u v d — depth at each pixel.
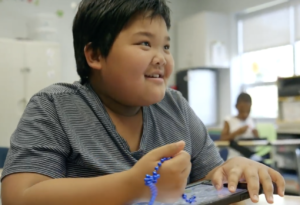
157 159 0.47
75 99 0.68
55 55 3.77
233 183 0.60
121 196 0.47
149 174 0.46
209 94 4.85
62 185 0.50
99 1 0.65
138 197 0.47
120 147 0.66
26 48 3.63
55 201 0.49
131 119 0.71
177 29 5.07
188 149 0.77
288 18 4.19
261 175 0.63
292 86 3.50
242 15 4.77
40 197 0.49
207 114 4.82
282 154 3.43
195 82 4.73
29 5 4.03
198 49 4.68
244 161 0.68
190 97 4.68
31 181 0.53
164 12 0.65
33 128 0.61
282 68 4.30
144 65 0.60
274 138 3.31
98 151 0.64
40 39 3.79
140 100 0.63
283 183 0.64
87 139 0.64
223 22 4.73
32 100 0.67
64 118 0.64
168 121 0.78
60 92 0.68
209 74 4.86
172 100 0.83
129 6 0.61
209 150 0.84
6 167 0.56
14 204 0.50
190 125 0.84
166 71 0.64
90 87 0.70
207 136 0.87
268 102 4.50
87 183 0.49
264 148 2.93
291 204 0.64
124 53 0.60
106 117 0.67
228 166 0.67
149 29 0.61
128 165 0.66
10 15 3.92
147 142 0.71
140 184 0.46
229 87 4.79
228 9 4.83
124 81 0.61
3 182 0.55
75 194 0.48
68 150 0.62
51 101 0.66
